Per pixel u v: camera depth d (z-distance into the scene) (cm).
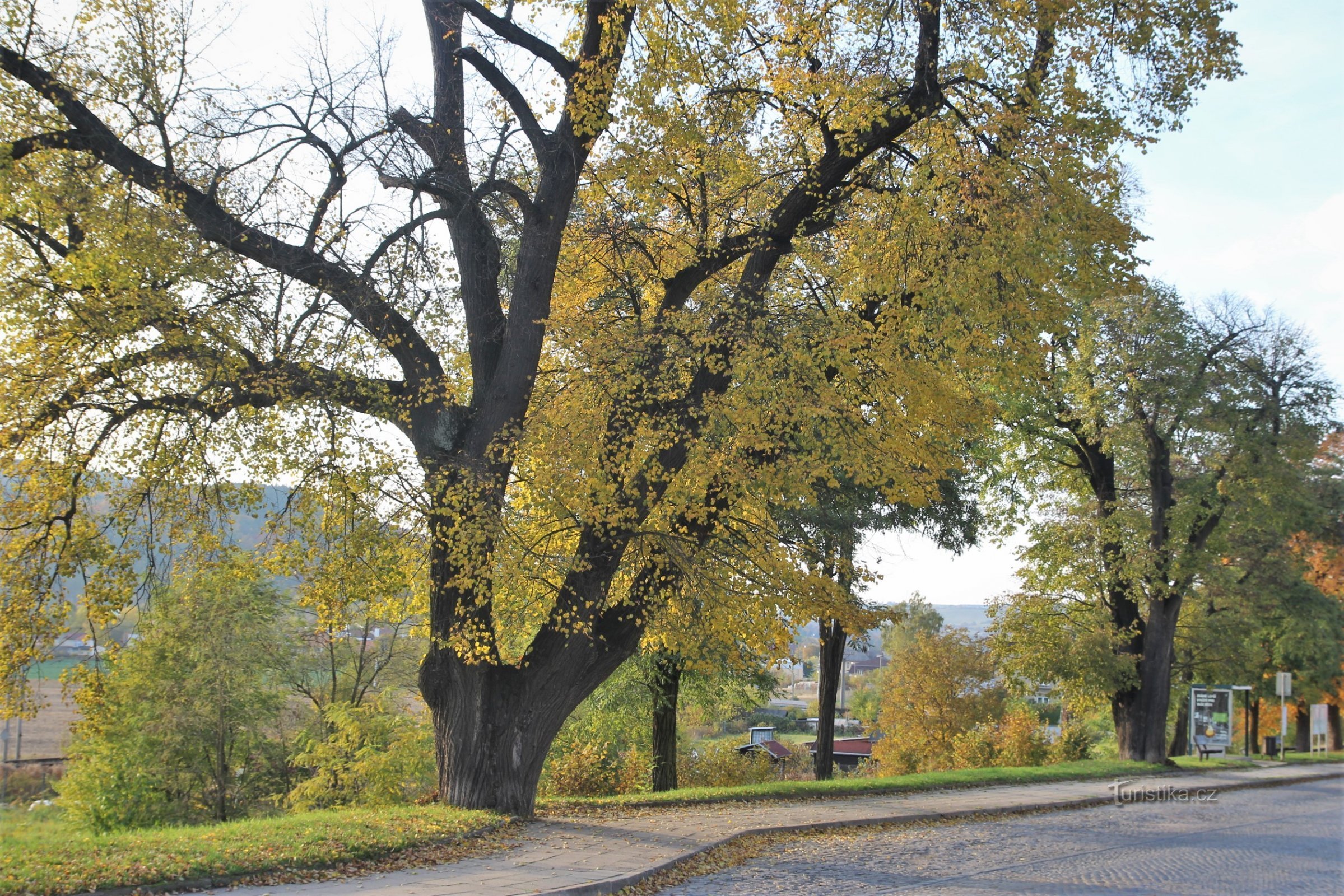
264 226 1229
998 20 1329
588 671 1417
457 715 1366
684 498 1423
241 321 1177
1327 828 1628
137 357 1179
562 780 2462
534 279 1417
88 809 2366
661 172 1432
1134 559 2608
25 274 1176
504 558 1252
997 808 1752
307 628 2930
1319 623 3142
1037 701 4994
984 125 1398
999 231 1319
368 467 1204
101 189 1112
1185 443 2723
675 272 1666
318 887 888
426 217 1294
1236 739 4222
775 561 1526
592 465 1298
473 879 948
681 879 1044
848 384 1454
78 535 1236
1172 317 2589
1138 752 2781
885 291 1462
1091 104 1415
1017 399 2545
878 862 1184
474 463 1279
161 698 2492
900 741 4566
